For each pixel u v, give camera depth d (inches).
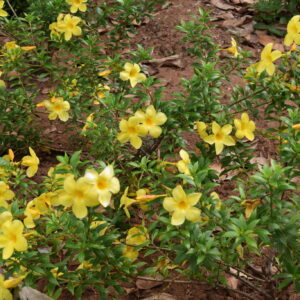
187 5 100.3
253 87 48.1
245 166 48.8
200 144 47.4
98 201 34.0
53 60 81.7
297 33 43.1
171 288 47.9
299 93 47.8
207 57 56.6
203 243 35.9
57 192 40.7
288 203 35.8
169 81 79.7
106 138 48.2
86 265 41.9
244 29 91.9
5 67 61.4
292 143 39.3
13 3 92.8
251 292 47.1
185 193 35.2
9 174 44.3
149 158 54.1
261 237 34.4
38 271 37.0
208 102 47.8
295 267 38.0
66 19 57.9
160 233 38.4
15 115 61.2
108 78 62.8
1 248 36.3
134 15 69.6
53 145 66.4
